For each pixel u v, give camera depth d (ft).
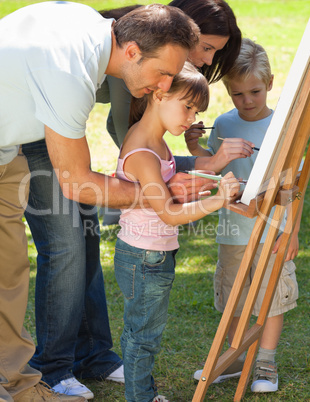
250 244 9.50
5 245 10.85
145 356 10.87
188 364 13.64
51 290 11.86
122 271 10.87
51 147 9.21
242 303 12.76
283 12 64.28
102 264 19.49
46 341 12.09
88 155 9.48
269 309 11.42
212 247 20.76
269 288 11.19
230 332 13.12
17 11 9.70
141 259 10.59
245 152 11.47
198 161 11.81
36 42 8.93
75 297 11.94
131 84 9.61
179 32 9.09
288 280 12.31
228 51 12.28
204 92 10.40
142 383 10.96
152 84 9.51
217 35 11.60
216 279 13.10
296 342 14.43
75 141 9.12
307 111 9.54
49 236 11.68
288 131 9.06
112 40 9.39
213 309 16.48
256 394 12.33
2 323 10.96
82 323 12.96
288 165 9.56
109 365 13.01
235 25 11.92
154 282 10.61
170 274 10.85
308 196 24.99
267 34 54.85
